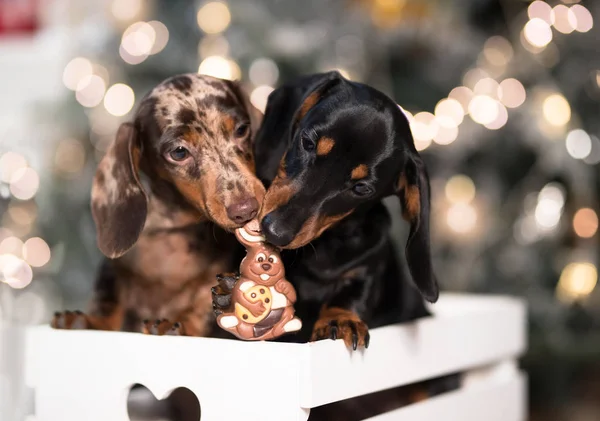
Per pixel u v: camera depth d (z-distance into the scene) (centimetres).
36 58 171
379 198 85
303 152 81
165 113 86
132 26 129
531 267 134
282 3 128
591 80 133
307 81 87
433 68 138
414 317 96
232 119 87
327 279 85
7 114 171
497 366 105
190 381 76
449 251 136
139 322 88
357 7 127
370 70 133
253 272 74
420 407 89
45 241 136
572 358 149
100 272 88
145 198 85
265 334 75
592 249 131
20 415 98
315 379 73
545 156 127
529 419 147
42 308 137
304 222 78
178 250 87
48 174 137
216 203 82
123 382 79
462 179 133
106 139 133
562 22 127
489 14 150
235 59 123
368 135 81
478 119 125
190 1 138
